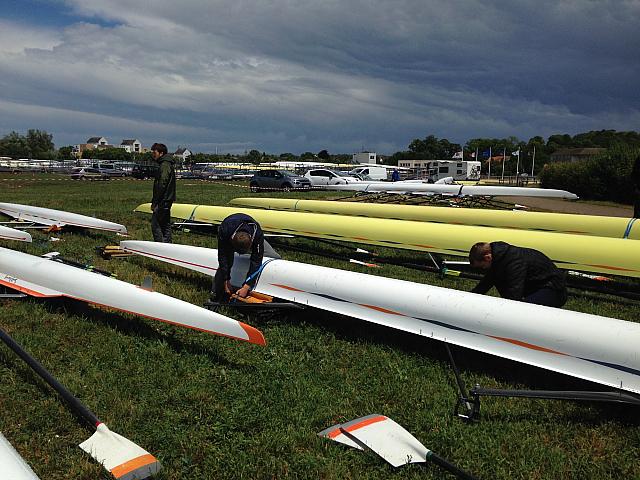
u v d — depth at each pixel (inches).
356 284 184.9
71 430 118.3
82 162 2208.4
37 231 369.7
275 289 200.7
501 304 157.9
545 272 172.6
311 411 130.0
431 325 164.9
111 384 138.6
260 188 1069.8
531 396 128.4
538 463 113.7
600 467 113.0
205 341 168.1
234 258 220.2
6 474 86.8
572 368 139.4
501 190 607.5
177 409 128.6
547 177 1179.9
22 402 127.6
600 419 131.9
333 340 175.2
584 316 146.3
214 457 111.3
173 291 221.5
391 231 309.6
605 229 331.0
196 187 1152.8
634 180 382.0
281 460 111.1
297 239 388.2
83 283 192.9
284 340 173.5
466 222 388.8
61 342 164.6
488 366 160.9
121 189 975.0
